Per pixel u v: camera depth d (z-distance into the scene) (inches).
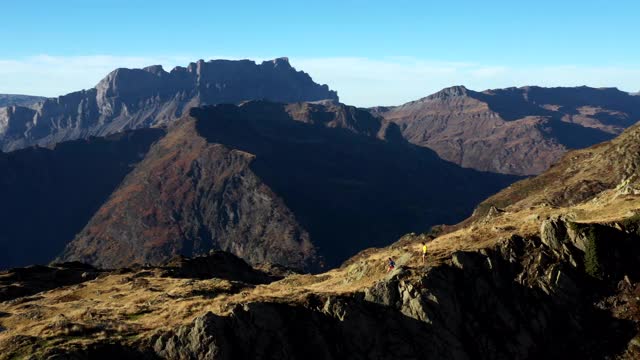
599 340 1795.0
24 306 2696.9
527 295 1916.8
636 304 1822.1
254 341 1830.7
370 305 1931.6
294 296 2025.1
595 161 6761.8
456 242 2223.2
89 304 2513.5
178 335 1829.5
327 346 1841.8
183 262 4325.8
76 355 1744.6
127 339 1883.6
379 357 1830.7
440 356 1819.6
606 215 2142.0
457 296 1914.4
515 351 1827.0
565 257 1957.4
